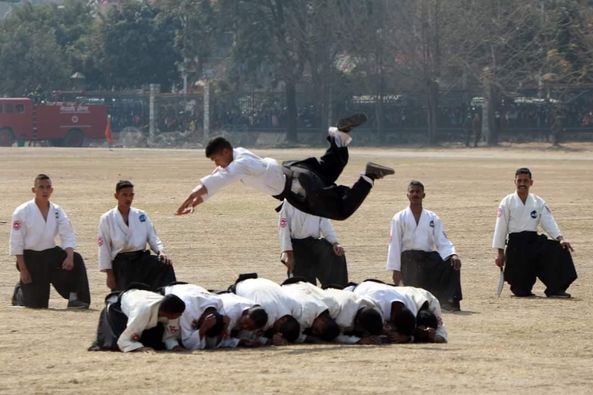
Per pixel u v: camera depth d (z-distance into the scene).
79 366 23.23
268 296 26.33
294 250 34.47
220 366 23.09
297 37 187.50
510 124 182.50
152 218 60.50
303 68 191.25
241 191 76.69
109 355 24.75
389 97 189.25
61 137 196.38
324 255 34.44
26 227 34.38
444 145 178.12
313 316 26.39
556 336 28.31
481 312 33.69
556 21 180.75
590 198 73.94
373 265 45.22
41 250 34.47
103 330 25.88
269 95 198.62
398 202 69.75
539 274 37.75
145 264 32.84
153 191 78.00
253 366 23.06
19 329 29.31
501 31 176.25
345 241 52.38
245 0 191.88
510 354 25.00
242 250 49.19
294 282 27.70
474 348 25.91
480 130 178.88
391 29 182.62
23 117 193.62
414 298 27.17
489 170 106.06
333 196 26.00
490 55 178.38
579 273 43.53
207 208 65.75
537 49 179.88
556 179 93.12
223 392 20.41
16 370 22.81
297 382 21.27
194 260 46.25
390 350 25.33
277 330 26.22
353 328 26.77
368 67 185.00
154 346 25.70
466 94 186.00
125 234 32.88
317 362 23.55
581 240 53.25
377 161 124.00
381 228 56.94
